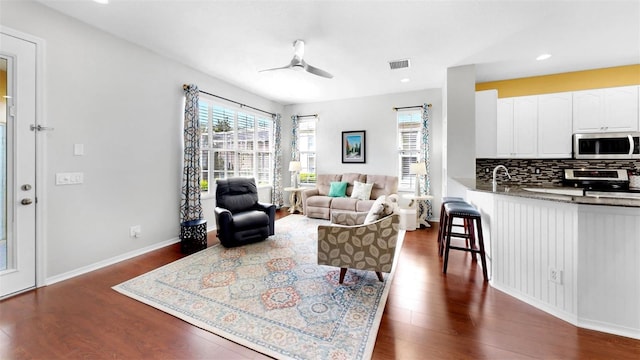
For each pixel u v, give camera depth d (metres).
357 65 3.82
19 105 2.29
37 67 2.38
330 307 2.08
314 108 6.25
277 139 6.19
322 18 2.59
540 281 2.06
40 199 2.42
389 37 2.96
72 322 1.88
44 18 2.42
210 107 4.49
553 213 1.97
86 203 2.78
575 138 3.55
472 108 3.75
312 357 1.54
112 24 2.76
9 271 2.24
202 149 4.37
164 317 1.94
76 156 2.68
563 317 1.91
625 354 1.56
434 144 5.17
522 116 3.84
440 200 5.14
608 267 1.77
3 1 2.19
